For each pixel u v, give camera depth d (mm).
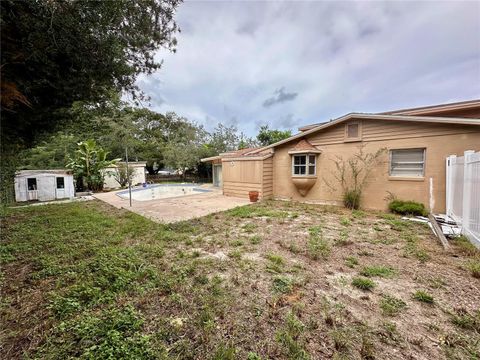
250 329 1888
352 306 2184
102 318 1979
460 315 2035
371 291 2449
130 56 4652
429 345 1703
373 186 6867
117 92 5047
